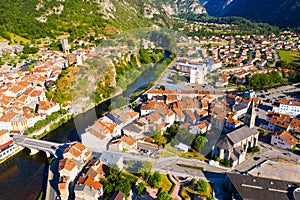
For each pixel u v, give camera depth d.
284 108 198.50
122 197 100.50
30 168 141.12
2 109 182.50
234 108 181.12
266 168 132.88
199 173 122.50
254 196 103.00
